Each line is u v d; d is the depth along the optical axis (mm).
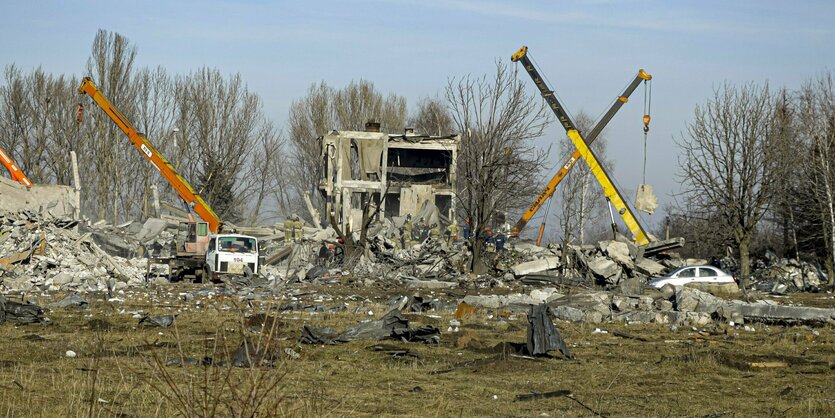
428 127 112688
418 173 87438
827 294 54906
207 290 42750
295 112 103875
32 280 43344
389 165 87312
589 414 15789
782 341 27297
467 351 23562
